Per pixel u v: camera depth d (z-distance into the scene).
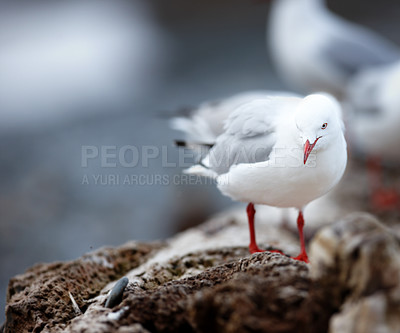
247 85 21.41
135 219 14.05
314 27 15.65
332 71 15.36
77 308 6.45
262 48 24.95
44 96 21.80
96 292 7.04
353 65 15.08
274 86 21.14
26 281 7.24
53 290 6.65
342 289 4.65
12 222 14.47
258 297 4.84
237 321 4.77
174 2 30.44
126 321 5.39
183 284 5.75
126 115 19.91
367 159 14.40
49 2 30.45
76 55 25.53
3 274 12.53
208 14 29.23
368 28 24.36
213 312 4.92
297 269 5.16
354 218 4.77
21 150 18.20
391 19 25.28
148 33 27.45
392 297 4.38
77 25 28.39
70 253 13.13
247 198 7.04
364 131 13.16
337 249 4.59
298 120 6.10
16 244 13.55
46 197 15.48
